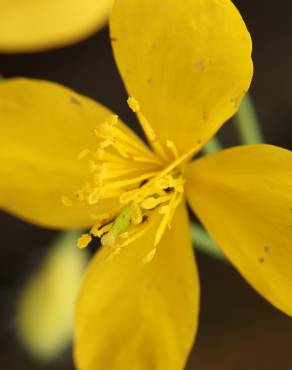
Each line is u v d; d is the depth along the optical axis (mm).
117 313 98
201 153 121
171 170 95
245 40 89
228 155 92
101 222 94
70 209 99
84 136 98
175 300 96
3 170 99
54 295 123
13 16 112
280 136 140
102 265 99
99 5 112
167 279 97
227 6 89
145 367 97
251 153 91
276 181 90
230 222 93
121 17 93
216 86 92
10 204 100
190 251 96
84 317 99
